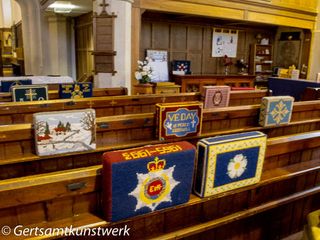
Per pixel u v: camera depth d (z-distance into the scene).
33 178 1.13
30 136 2.10
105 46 5.16
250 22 7.20
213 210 1.59
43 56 7.87
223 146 1.34
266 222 1.90
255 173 1.51
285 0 7.34
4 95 3.62
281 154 1.80
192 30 7.66
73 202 1.21
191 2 6.01
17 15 11.52
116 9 5.02
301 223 2.11
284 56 8.95
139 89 5.43
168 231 1.47
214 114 2.88
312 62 8.30
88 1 5.86
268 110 2.98
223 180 1.41
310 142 1.90
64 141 1.99
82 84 4.05
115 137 2.48
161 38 7.27
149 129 2.62
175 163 1.24
